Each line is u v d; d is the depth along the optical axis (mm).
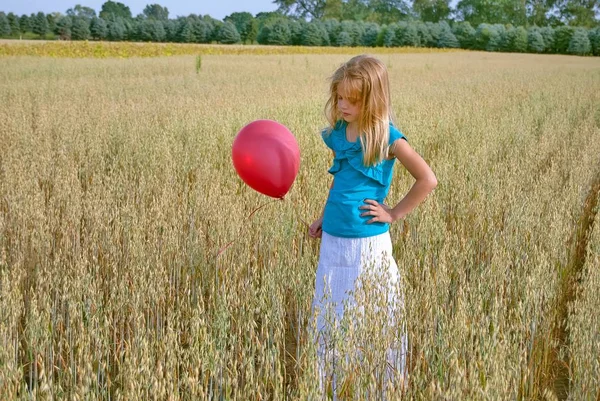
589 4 91938
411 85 17859
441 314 2838
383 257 2701
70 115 9617
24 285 4004
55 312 3256
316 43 63125
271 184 2883
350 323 2348
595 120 11375
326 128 2889
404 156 2688
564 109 11914
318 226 3057
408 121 9719
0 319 2896
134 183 5633
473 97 13703
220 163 6727
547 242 4117
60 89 14180
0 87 14344
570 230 4531
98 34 62125
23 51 30453
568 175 6551
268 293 3271
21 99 11930
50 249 4230
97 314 3090
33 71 19641
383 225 2783
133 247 3936
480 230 4594
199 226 4656
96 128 8430
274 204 4949
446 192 5547
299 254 3965
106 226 4375
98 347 2859
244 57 35219
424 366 2521
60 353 2891
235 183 5930
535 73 24641
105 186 5574
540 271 3383
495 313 2725
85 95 13312
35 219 4520
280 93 14203
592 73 24828
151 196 5543
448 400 2041
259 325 3645
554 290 3518
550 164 7289
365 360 2289
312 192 5133
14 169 6098
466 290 3283
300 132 8078
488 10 94875
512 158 7000
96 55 32281
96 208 4715
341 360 2279
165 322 3539
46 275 3734
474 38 63562
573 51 57875
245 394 2305
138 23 62625
